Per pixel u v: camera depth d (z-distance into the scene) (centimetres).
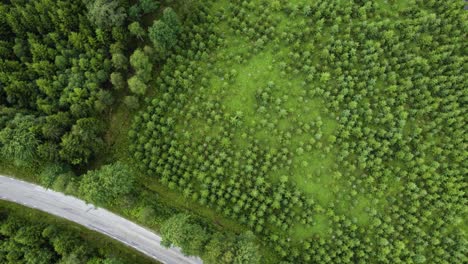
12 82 6638
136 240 6838
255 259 5734
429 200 6475
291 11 7306
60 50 6881
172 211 6762
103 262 6162
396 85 6831
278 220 6431
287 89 7012
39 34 7125
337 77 6962
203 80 6975
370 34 7050
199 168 6725
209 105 6875
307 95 6981
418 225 6475
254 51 7138
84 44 6825
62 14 6731
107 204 6881
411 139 6675
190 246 5941
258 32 7256
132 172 6850
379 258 6281
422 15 7088
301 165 6706
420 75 6794
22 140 6119
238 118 6844
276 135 6838
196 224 6353
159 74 7219
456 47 6931
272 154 6669
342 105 6888
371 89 6806
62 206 7056
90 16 6669
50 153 6353
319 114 6925
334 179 6669
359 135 6631
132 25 6644
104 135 7131
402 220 6400
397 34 7125
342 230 6475
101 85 7006
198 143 6856
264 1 7356
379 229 6397
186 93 7075
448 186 6419
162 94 7075
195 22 7269
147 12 6975
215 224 6700
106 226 6925
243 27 7231
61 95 6731
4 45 6906
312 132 6788
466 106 6712
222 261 5622
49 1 6825
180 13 7244
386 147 6569
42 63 6662
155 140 6800
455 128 6706
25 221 6831
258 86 7094
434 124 6656
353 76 6919
